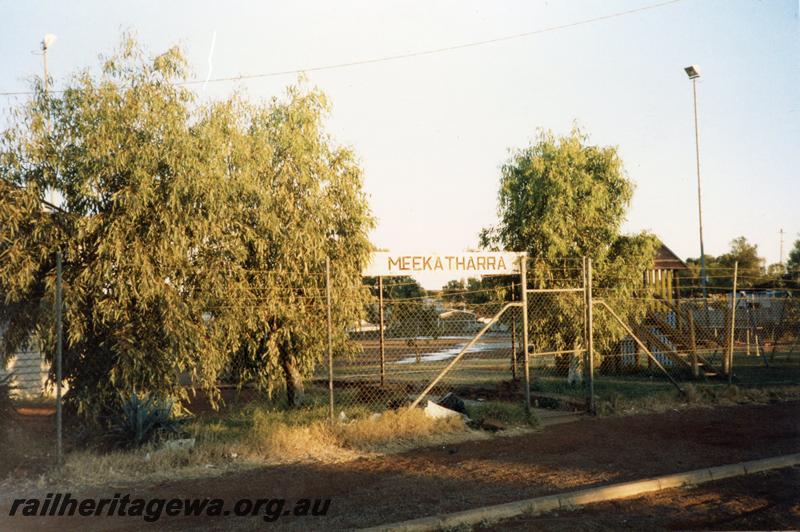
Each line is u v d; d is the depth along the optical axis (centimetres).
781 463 909
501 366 2289
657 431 1143
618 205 1909
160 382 1067
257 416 1228
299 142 1419
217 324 1224
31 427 1161
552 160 1886
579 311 1778
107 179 1095
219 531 652
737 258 5812
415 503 734
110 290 1068
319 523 669
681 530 654
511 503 715
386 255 1300
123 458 907
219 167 1210
